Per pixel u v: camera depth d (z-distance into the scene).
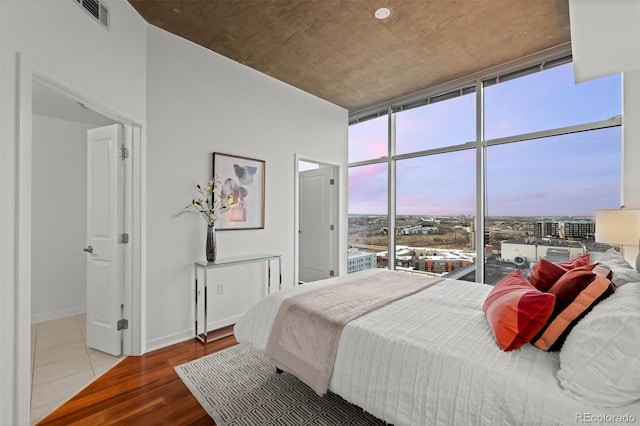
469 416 1.16
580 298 1.30
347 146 4.96
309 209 5.25
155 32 2.77
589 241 3.02
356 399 1.49
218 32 2.88
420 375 1.32
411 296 2.19
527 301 1.34
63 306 3.60
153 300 2.74
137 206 2.62
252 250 3.58
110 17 2.27
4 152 1.45
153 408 1.89
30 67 1.59
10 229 1.46
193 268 3.03
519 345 1.31
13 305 1.48
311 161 4.44
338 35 2.95
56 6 1.78
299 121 4.17
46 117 3.51
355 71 3.68
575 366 1.08
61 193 3.60
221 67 3.29
